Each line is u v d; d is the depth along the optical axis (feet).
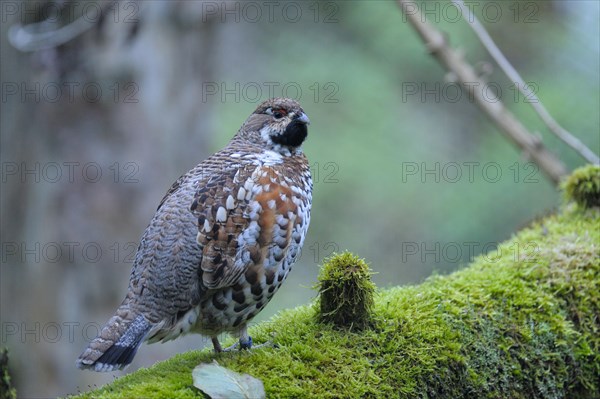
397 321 19.67
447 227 53.67
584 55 56.65
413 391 18.60
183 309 18.66
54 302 38.27
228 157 20.76
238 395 16.55
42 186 38.32
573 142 30.07
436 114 60.95
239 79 62.80
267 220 19.44
